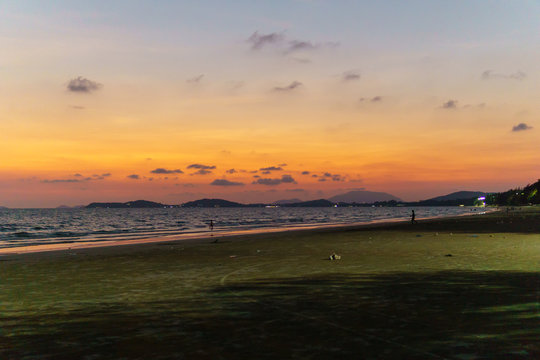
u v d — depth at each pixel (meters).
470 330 7.14
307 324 7.76
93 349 6.55
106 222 112.25
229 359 5.94
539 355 5.86
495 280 12.20
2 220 131.12
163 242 34.28
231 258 20.16
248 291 11.38
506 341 6.51
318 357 5.95
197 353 6.24
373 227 50.47
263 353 6.18
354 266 16.05
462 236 31.00
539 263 15.84
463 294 10.25
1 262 20.16
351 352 6.13
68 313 9.13
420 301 9.55
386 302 9.53
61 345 6.79
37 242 39.69
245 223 92.88
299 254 21.22
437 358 5.80
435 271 14.23
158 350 6.42
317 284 12.20
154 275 14.98
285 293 10.93
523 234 32.16
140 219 139.00
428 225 51.31
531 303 9.16
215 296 10.76
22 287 12.77
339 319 8.07
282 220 112.69
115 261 20.00
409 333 7.04
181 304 9.85
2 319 8.62
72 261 20.36
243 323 7.94
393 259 18.03
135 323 8.12
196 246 28.50
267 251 23.28
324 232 42.81
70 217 170.38
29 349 6.60
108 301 10.41
